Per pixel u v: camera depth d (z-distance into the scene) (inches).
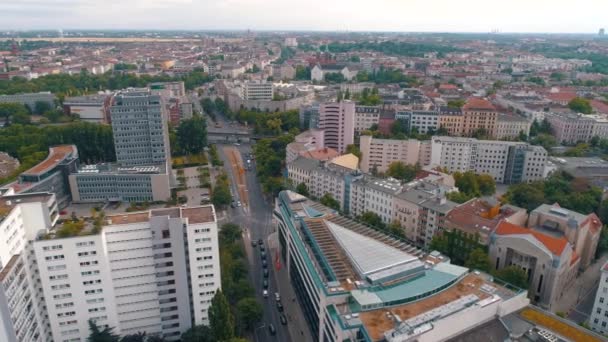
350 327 5866.1
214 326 6845.5
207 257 7347.4
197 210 7657.5
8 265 6127.0
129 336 7357.3
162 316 7682.1
